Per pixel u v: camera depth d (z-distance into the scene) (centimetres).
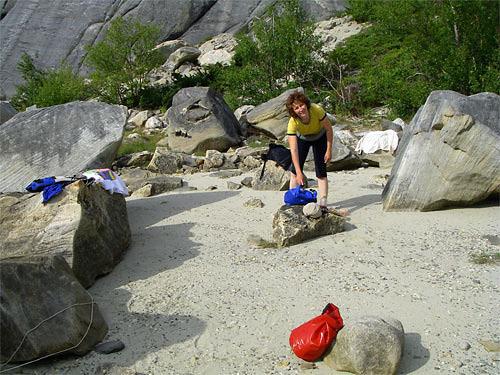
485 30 1177
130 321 390
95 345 359
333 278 433
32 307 341
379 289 412
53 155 700
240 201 651
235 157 908
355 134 980
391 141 823
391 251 478
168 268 472
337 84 1453
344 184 709
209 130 1057
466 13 1176
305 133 545
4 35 2422
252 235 523
